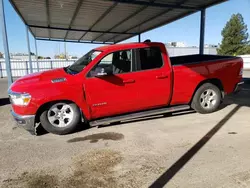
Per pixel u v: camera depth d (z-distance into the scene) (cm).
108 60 448
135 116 472
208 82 536
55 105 424
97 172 288
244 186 247
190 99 523
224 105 622
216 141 372
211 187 247
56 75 442
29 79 436
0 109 670
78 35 1842
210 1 854
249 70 2361
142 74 462
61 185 262
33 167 307
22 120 408
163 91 484
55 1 894
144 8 986
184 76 500
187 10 993
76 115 435
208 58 599
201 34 960
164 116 529
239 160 305
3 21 676
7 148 375
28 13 1089
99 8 998
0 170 302
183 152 336
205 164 297
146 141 384
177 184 255
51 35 1858
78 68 464
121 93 450
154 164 303
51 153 351
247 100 687
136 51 465
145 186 254
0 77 2150
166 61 487
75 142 394
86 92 429
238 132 410
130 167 297
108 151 350
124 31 1620
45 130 458
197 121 484
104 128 461
